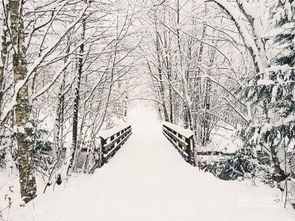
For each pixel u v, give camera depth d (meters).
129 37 12.13
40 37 10.00
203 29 15.70
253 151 9.30
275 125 6.32
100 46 11.86
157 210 5.80
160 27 18.33
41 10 6.89
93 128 12.44
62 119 10.91
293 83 5.98
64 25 9.98
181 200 6.39
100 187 7.55
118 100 14.89
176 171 9.46
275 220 5.05
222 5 8.08
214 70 16.66
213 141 21.58
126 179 8.45
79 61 10.70
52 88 11.41
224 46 16.06
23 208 6.00
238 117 17.53
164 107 25.69
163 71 19.89
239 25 7.85
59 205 6.11
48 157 10.34
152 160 11.77
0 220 5.33
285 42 6.91
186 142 11.56
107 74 12.52
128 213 5.65
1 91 7.09
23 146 6.44
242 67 15.13
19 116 6.38
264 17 7.82
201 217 5.39
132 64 12.62
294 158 8.38
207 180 8.12
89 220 5.31
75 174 10.38
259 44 7.49
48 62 6.26
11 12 6.27
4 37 7.04
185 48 17.94
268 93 6.32
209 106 19.69
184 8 15.20
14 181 8.31
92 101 12.58
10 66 7.91
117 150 14.69
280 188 7.19
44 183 8.55
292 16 6.29
